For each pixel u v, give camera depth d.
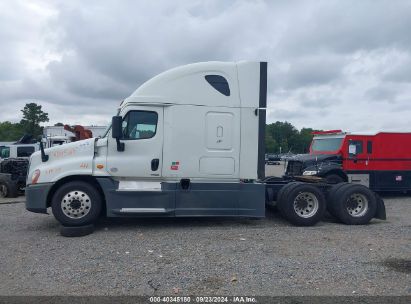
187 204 8.95
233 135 9.19
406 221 10.41
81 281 5.37
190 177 9.05
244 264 6.13
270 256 6.61
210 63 9.20
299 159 16.19
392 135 15.99
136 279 5.45
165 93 9.01
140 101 8.92
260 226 9.46
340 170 15.14
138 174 8.89
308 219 9.51
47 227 9.22
